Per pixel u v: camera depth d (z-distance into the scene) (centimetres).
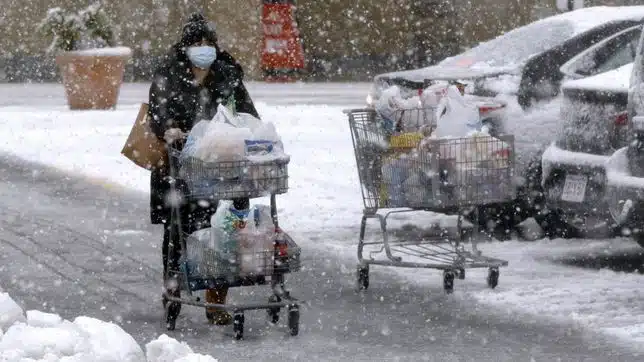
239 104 983
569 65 1385
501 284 1117
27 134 2447
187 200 924
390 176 1091
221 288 940
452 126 1070
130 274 1168
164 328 955
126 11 4000
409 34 4309
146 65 4038
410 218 1495
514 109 1349
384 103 1092
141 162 959
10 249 1294
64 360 708
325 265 1220
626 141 1165
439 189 1066
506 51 1442
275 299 941
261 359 859
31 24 3991
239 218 922
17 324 752
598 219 1222
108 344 739
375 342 912
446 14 4288
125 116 2747
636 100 1117
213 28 966
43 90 3659
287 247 938
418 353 877
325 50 4266
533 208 1373
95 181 1831
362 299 1069
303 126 2625
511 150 1077
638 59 1127
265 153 913
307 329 956
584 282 1122
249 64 4100
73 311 1009
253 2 4066
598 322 966
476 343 906
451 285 1084
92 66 2891
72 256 1256
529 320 977
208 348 892
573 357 863
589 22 1449
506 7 4278
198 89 968
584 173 1209
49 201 1644
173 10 4022
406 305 1041
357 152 1108
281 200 1641
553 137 1349
